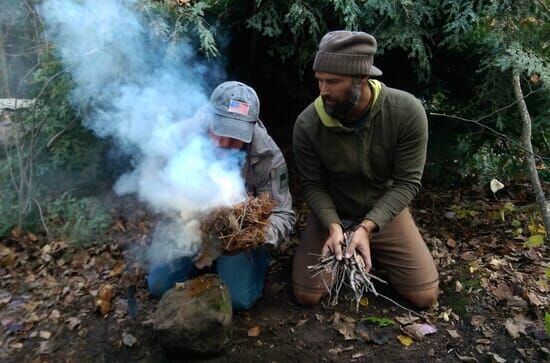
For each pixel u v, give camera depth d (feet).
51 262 8.84
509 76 9.39
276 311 7.70
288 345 6.98
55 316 7.48
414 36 9.14
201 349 6.47
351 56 6.14
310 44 9.55
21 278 8.46
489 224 10.12
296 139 7.44
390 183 7.57
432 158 11.20
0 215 9.61
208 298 6.46
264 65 10.84
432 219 10.46
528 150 8.55
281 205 7.25
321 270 6.82
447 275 8.46
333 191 7.88
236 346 6.93
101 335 7.11
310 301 7.69
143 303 7.76
